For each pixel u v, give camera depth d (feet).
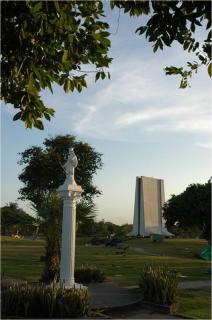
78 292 37.93
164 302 44.47
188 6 18.35
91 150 133.80
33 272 72.02
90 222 68.23
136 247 178.29
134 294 49.19
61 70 22.33
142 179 267.80
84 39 21.36
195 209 174.60
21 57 21.03
